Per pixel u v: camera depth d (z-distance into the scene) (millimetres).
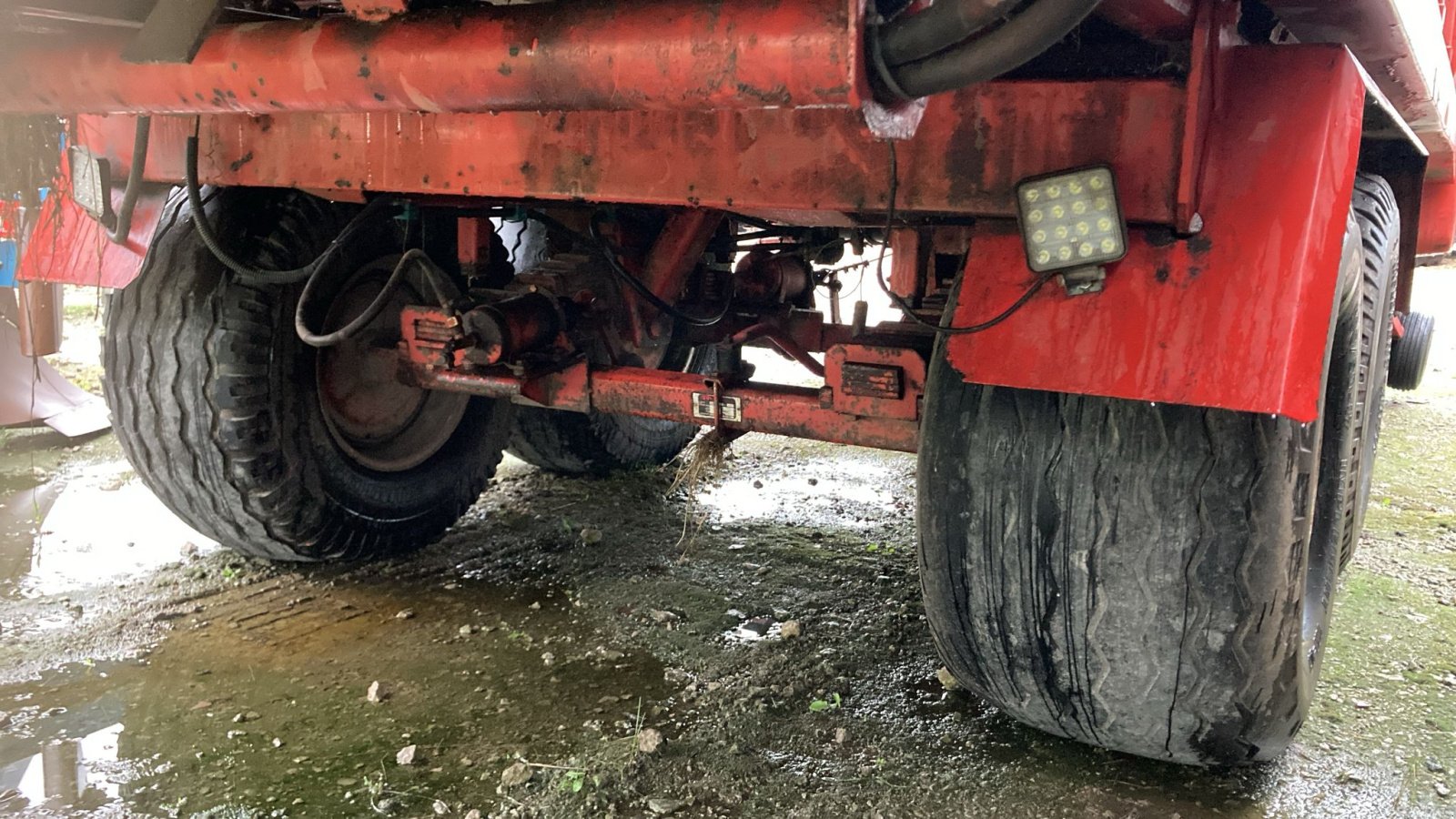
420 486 3477
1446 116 3047
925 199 1872
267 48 1725
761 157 2004
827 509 4145
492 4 1711
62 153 2773
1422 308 10523
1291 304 1598
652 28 1364
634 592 3223
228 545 3256
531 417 4160
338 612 3037
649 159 2123
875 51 1270
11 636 2818
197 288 2855
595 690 2570
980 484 1927
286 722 2400
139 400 2943
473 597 3172
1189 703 1947
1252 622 1824
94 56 1923
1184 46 1706
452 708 2477
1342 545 2617
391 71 1600
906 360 2441
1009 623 2008
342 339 2699
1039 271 1721
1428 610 3117
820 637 2889
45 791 2107
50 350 3961
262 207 2949
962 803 2107
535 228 4074
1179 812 2074
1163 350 1663
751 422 2717
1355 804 2109
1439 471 4766
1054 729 2229
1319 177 1635
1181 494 1785
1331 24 1829
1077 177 1670
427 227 3346
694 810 2080
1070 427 1848
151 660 2707
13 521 3777
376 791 2119
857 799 2115
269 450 2949
